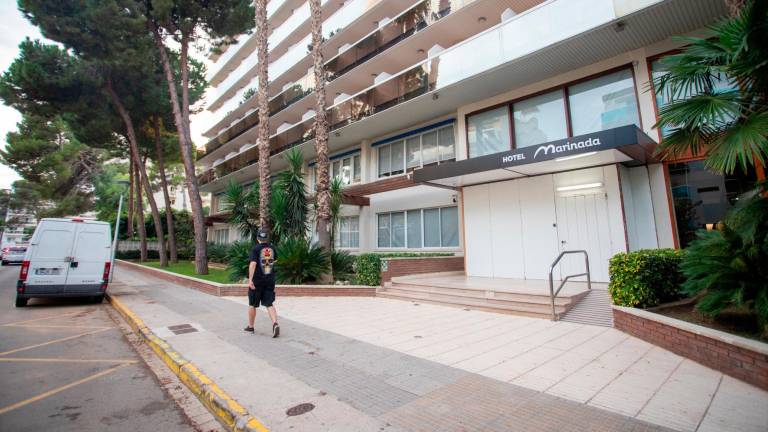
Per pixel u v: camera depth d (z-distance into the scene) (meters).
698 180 8.47
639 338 5.64
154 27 17.03
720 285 4.86
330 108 16.75
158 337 6.20
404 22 14.66
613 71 9.73
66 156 31.39
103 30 15.95
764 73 4.28
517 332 6.13
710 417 3.20
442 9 13.11
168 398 4.12
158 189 42.19
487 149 12.26
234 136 28.16
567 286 8.52
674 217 8.66
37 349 6.10
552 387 3.87
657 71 8.90
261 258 6.38
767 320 4.32
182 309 8.80
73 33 15.97
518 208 10.68
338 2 20.88
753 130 4.07
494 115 12.17
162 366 5.18
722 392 3.71
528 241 10.41
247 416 3.32
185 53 17.59
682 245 8.59
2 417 3.63
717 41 4.84
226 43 18.64
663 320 5.11
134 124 23.48
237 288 11.08
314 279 11.45
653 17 8.08
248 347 5.52
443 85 11.61
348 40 19.36
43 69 16.97
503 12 12.22
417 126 15.14
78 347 6.20
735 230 4.68
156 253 33.53
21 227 63.84
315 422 3.20
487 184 11.50
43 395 4.20
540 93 11.05
